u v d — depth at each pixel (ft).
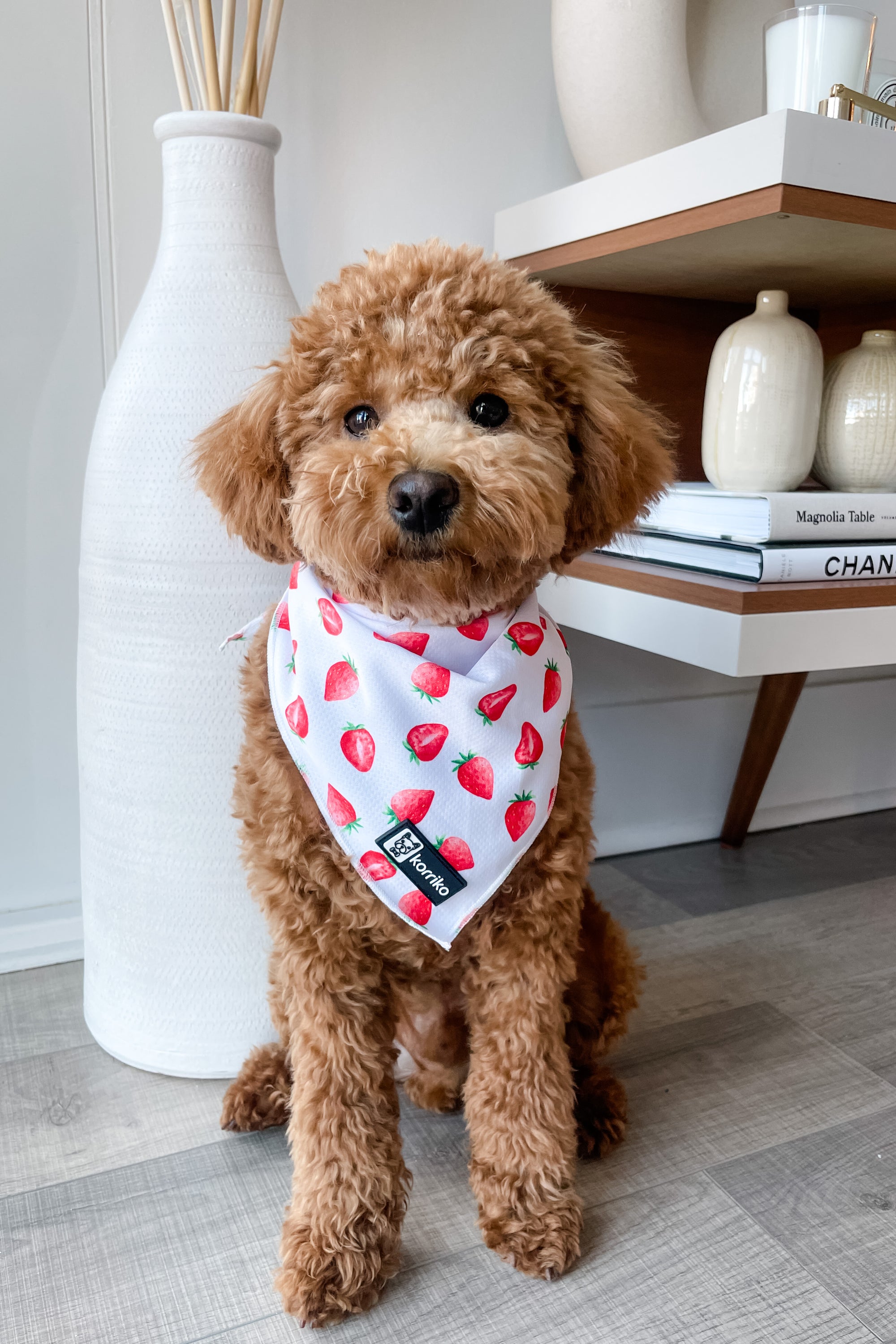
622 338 4.47
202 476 2.70
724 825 5.54
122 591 3.15
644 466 2.76
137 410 3.11
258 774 2.71
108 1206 2.86
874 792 6.07
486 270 2.51
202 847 3.23
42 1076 3.46
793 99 3.72
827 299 4.65
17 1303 2.53
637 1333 2.46
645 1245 2.74
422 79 4.19
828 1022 3.87
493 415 2.46
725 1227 2.81
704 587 3.26
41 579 3.97
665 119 3.86
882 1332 2.47
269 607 3.15
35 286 3.75
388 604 2.43
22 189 3.67
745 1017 3.89
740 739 5.56
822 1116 3.31
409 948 2.68
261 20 3.72
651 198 3.40
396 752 2.55
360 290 2.47
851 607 3.29
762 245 3.45
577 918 2.79
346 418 2.50
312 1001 2.60
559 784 2.74
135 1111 3.30
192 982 3.37
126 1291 2.57
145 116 3.78
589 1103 3.15
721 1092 3.43
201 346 3.09
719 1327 2.48
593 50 3.81
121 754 3.23
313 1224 2.52
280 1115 3.20
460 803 2.56
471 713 2.59
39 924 4.18
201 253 3.13
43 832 4.17
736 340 3.74
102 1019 3.55
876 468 3.84
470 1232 2.81
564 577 4.09
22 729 4.05
